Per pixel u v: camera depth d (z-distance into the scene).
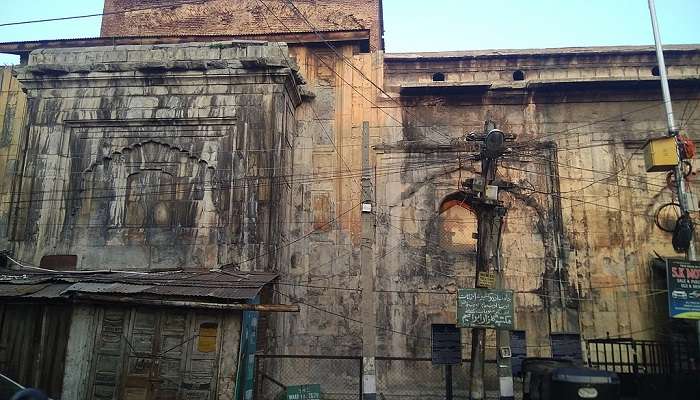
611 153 16.86
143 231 14.28
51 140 14.98
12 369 11.00
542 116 17.17
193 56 15.05
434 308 15.95
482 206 11.62
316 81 17.50
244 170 14.32
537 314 15.80
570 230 16.42
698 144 16.72
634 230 16.41
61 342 11.10
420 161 16.94
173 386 10.63
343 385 15.24
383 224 16.48
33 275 12.72
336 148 16.94
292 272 15.97
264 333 13.40
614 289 15.97
